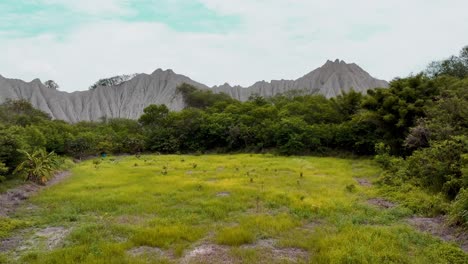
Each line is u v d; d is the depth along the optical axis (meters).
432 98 24.64
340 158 29.64
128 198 14.01
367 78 125.12
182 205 13.03
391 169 18.08
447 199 12.03
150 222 10.73
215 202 13.05
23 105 54.91
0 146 18.02
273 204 12.84
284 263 7.57
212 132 36.94
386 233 9.11
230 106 42.38
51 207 13.04
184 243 9.03
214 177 19.19
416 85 26.48
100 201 13.57
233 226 10.34
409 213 11.43
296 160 27.05
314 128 32.44
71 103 114.38
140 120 46.03
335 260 7.44
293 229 10.07
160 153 37.84
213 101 70.50
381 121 26.16
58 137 33.66
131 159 30.69
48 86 120.25
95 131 42.84
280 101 50.47
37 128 32.28
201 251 8.41
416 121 21.28
